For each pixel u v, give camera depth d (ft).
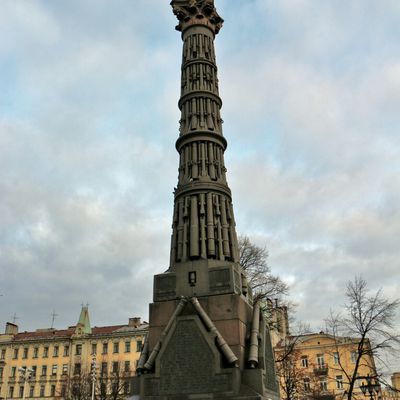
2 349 295.28
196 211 81.41
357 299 146.61
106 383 217.97
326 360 210.18
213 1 109.60
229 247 80.53
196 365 63.82
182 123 95.04
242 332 67.97
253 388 61.21
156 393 63.67
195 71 98.99
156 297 73.87
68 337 285.02
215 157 89.40
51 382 274.77
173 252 80.64
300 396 173.58
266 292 122.31
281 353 148.15
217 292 70.95
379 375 112.47
